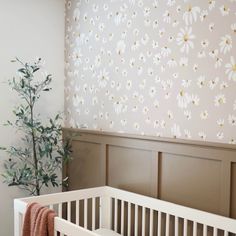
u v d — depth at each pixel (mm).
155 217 2525
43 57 3238
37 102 3207
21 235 2264
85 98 3146
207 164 2217
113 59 2861
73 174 3270
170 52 2428
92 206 2750
